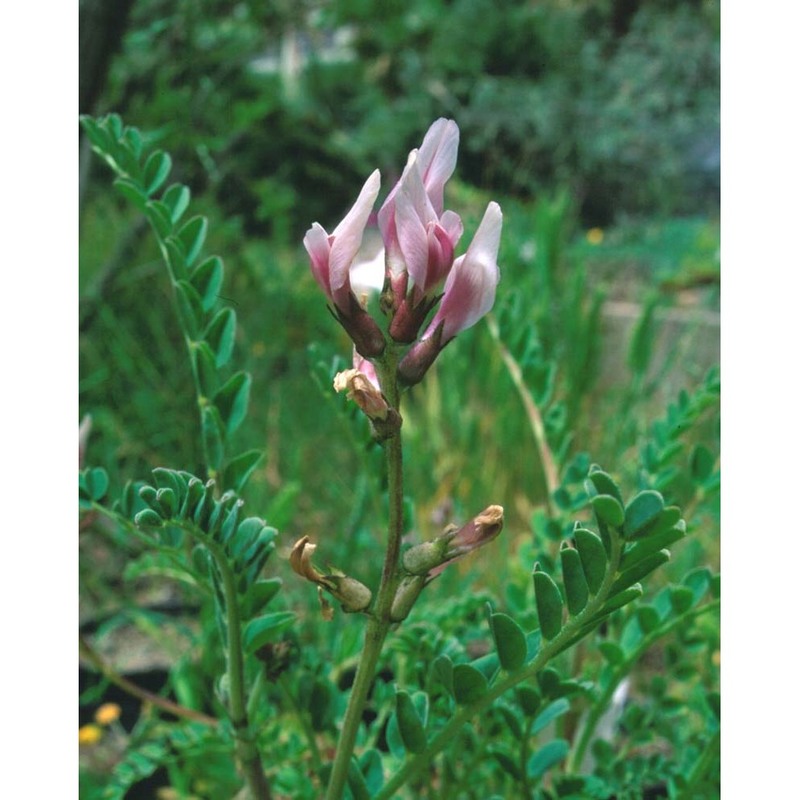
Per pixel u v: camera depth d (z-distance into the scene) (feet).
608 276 3.29
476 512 1.67
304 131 3.51
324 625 1.15
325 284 0.44
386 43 4.87
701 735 0.80
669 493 0.90
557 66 5.15
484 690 0.52
